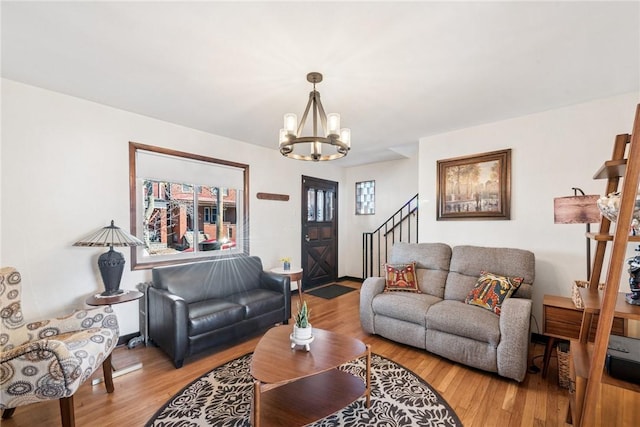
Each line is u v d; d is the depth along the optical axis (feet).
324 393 6.10
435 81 7.64
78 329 6.67
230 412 6.20
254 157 14.14
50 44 6.03
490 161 10.91
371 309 10.14
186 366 8.20
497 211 10.73
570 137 9.39
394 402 6.58
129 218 9.82
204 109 9.61
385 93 8.36
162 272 9.62
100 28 5.51
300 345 6.51
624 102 8.54
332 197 19.24
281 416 5.38
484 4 4.85
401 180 17.71
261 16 5.15
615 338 5.31
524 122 10.25
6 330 6.04
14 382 4.91
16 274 6.40
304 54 6.38
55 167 8.38
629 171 3.92
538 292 9.92
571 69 7.07
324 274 18.57
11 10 4.95
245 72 7.18
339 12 5.05
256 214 14.24
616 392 4.39
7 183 7.64
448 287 10.09
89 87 8.05
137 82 7.74
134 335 9.89
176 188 11.30
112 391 6.91
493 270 9.46
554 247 9.69
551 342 7.54
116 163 9.54
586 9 4.98
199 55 6.44
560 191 9.57
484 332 7.52
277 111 9.76
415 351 9.20
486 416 6.10
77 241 8.71
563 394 6.85
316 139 6.24
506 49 6.21
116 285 8.36
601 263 5.66
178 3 4.81
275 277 11.44
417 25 5.40
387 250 18.21
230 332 9.23
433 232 12.51
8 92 7.63
